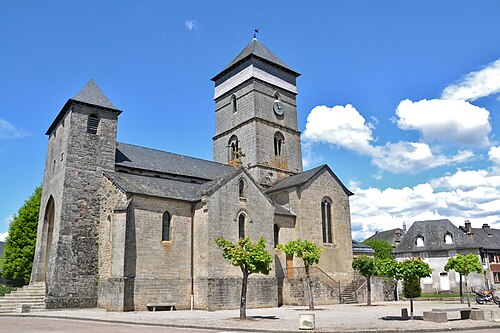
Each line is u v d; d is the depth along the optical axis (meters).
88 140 36.34
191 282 34.28
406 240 71.25
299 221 42.25
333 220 44.94
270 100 53.12
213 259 33.53
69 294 32.53
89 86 38.28
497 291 60.81
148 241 32.72
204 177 42.88
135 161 39.53
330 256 43.47
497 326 21.31
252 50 53.50
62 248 33.06
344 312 29.80
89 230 34.66
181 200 35.00
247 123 51.34
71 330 19.28
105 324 22.50
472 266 34.97
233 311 31.20
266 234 37.62
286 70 55.78
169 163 42.44
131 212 32.34
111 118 38.00
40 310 30.72
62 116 38.44
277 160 51.62
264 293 35.91
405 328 20.12
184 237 34.81
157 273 32.59
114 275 30.89
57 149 38.34
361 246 51.59
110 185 34.78
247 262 24.67
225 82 56.22
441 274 65.94
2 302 31.34
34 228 51.81
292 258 41.44
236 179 36.72
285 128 53.47
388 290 44.91
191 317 25.72
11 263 50.59
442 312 23.06
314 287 38.22
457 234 67.56
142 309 31.19
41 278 37.22
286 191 44.06
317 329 19.70
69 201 34.28
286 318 25.34
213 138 56.03
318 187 44.59
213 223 34.34
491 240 71.12
